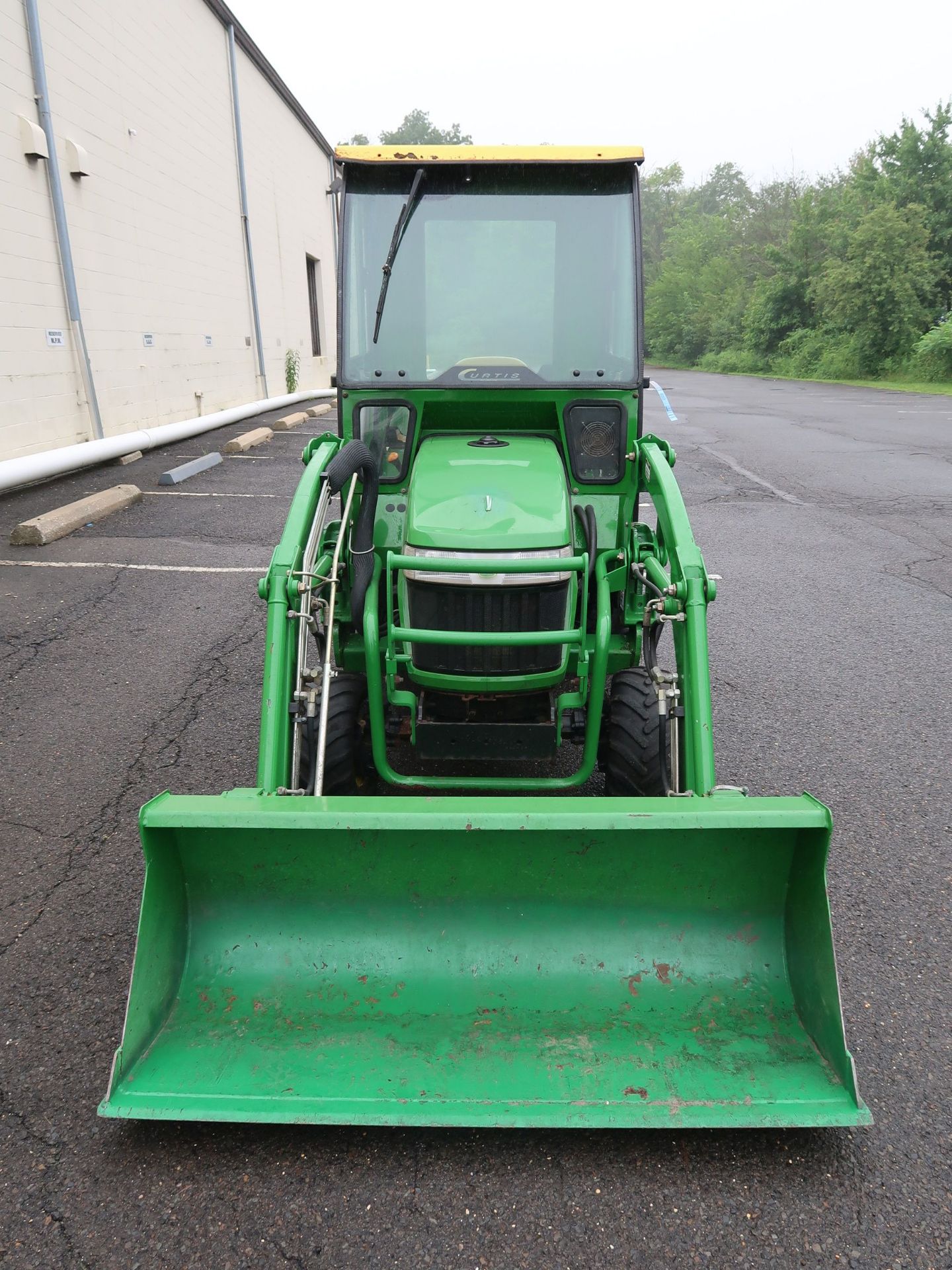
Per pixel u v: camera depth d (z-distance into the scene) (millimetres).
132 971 2695
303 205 21812
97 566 7547
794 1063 2451
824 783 4344
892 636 6391
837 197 44625
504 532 3326
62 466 9883
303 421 17266
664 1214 2213
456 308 3971
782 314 45125
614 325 3977
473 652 3389
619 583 3977
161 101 13203
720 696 5348
